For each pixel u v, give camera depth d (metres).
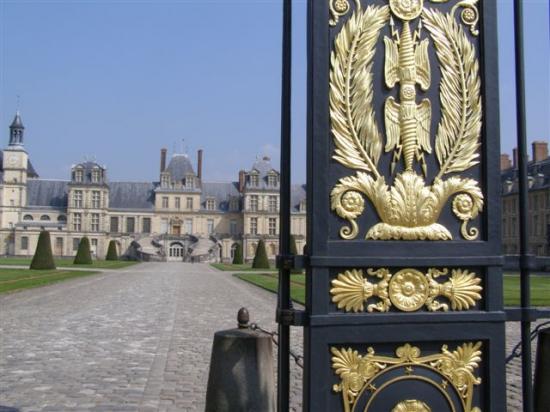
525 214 3.19
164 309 15.38
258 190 89.69
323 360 2.87
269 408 3.74
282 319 2.94
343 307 2.91
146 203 91.06
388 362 2.94
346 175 2.97
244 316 3.95
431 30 3.07
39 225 84.38
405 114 3.00
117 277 33.03
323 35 2.97
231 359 3.71
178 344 9.53
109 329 11.29
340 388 2.89
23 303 16.58
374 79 3.02
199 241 87.62
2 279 26.02
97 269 44.53
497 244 3.07
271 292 21.83
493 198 3.08
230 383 3.68
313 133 2.93
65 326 11.66
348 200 2.94
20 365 7.68
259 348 3.76
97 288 23.44
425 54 3.06
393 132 3.01
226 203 93.19
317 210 2.91
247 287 25.28
